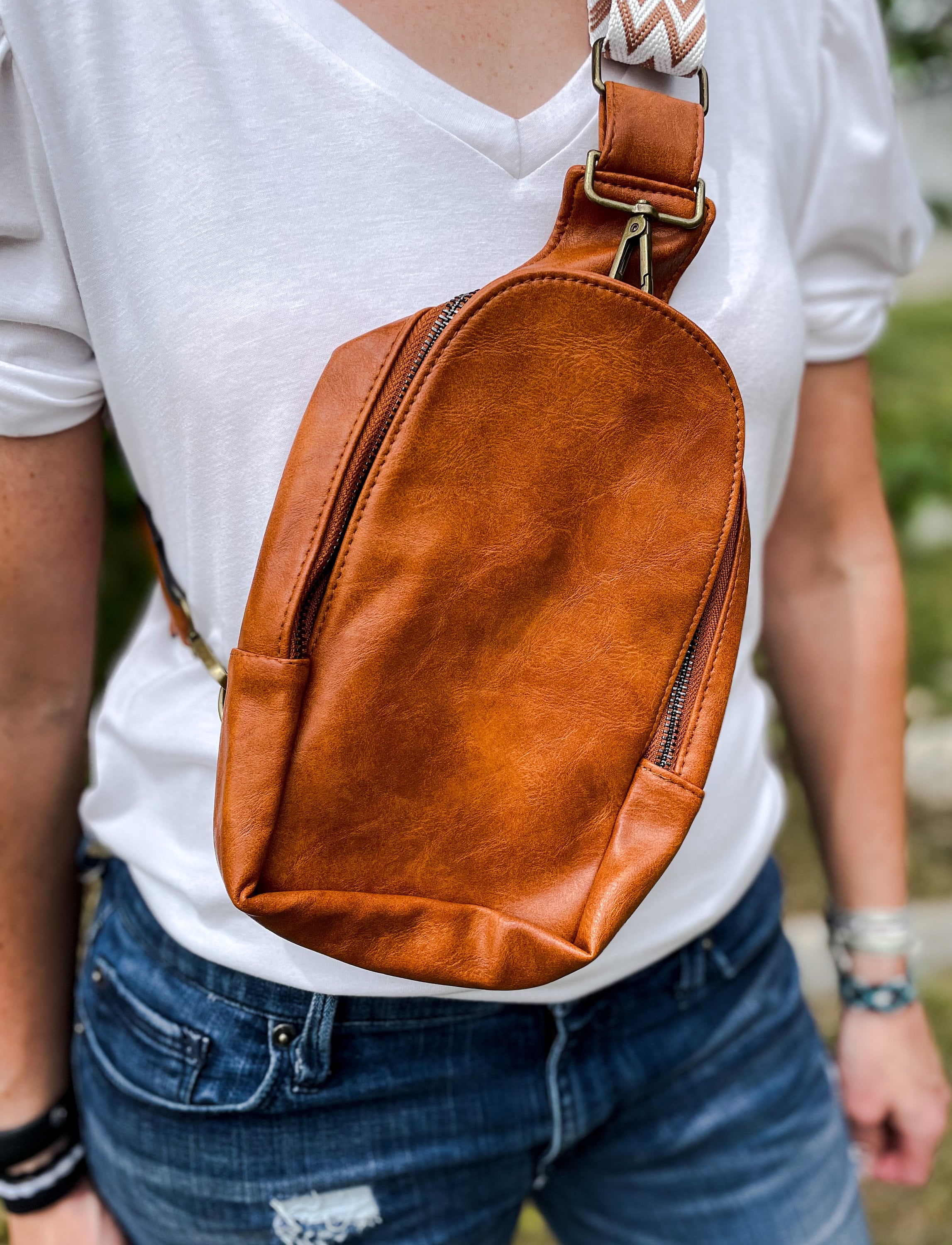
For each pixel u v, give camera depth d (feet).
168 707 2.83
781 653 3.79
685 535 2.46
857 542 3.63
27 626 2.76
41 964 3.18
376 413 2.27
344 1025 2.83
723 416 2.41
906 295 30.76
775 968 3.54
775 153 2.87
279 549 2.30
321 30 2.36
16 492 2.59
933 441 8.47
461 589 2.35
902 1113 3.85
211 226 2.35
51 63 2.27
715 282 2.69
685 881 3.06
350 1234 3.03
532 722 2.48
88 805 3.11
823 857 3.91
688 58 2.49
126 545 6.70
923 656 11.03
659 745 2.56
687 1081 3.34
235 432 2.45
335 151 2.39
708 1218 3.51
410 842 2.45
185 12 2.33
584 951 2.48
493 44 2.46
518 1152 3.14
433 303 2.47
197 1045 2.85
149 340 2.41
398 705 2.36
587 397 2.32
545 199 2.51
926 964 7.64
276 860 2.37
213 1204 3.01
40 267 2.40
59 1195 3.35
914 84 7.64
